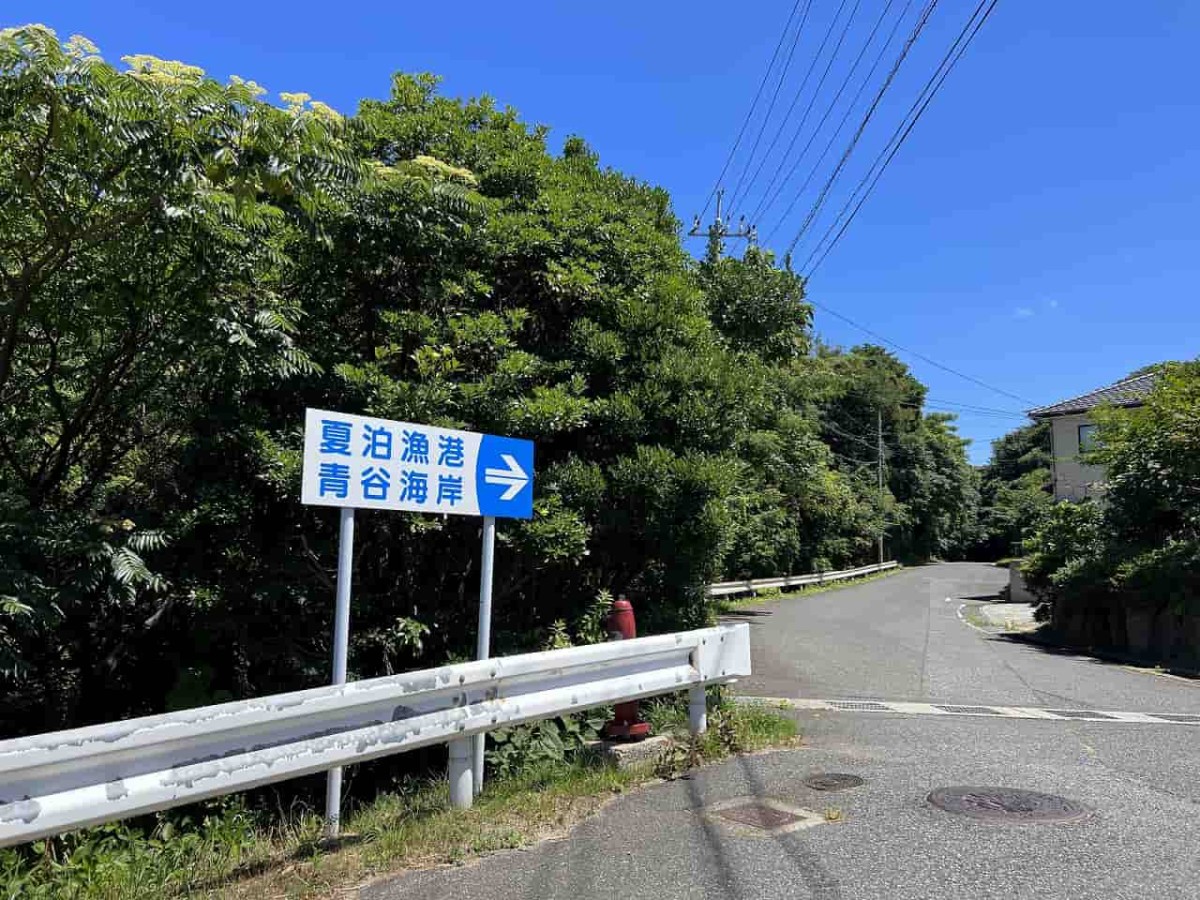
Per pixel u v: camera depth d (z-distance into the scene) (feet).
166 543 18.65
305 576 20.68
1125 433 50.06
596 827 14.80
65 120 14.84
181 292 18.93
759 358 48.21
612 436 23.39
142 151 15.40
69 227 17.15
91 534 17.78
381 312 21.45
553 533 20.67
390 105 27.35
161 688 22.54
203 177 16.10
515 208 26.00
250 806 19.07
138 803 10.69
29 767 9.80
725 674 20.56
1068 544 53.26
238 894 11.89
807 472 87.04
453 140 26.11
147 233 17.71
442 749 21.47
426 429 16.07
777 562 100.73
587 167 31.89
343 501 14.66
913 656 41.91
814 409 107.55
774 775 18.29
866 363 169.07
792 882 12.33
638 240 26.73
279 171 16.05
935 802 16.29
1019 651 45.34
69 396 21.84
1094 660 42.14
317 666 21.02
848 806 16.01
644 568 24.97
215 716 11.45
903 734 22.82
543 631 22.75
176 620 21.76
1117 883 12.26
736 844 13.91
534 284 24.94
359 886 12.30
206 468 20.81
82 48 15.12
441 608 22.77
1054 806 16.01
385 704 13.60
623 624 19.84
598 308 24.97
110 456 22.29
